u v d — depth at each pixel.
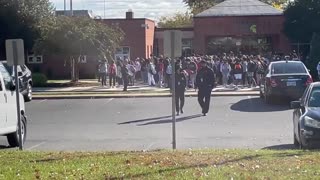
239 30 55.78
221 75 38.03
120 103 29.69
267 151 12.84
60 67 54.16
